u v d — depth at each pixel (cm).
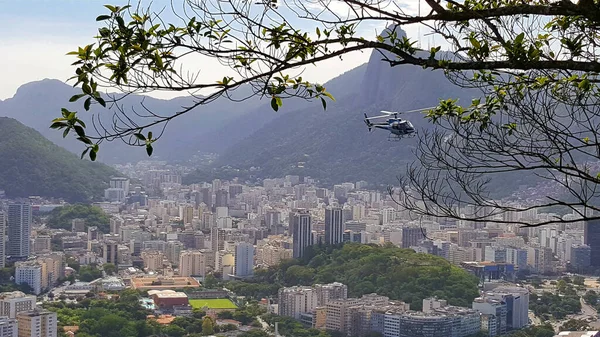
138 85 584
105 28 590
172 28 591
